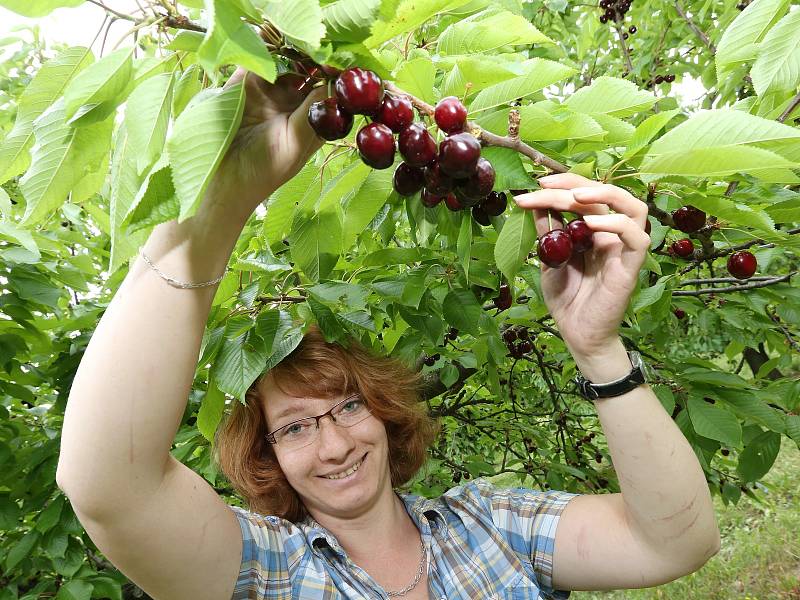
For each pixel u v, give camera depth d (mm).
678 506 1668
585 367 1692
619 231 1382
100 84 1038
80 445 1294
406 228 3102
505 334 3857
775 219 1782
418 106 1239
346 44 1005
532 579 1905
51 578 3516
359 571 1828
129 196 1091
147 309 1273
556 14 4605
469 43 1443
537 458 5172
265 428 2082
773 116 1814
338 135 1120
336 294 1933
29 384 3451
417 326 2463
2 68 3668
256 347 1794
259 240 2301
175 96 1145
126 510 1374
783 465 9484
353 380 2021
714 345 8820
